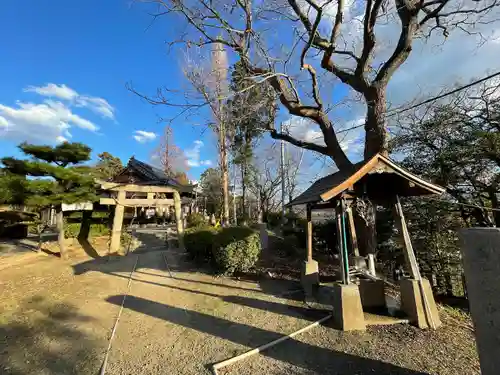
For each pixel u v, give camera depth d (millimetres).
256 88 7855
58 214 10336
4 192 8812
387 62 7977
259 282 7207
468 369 3234
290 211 23516
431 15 7867
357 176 4445
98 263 9570
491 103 7395
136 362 3584
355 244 7125
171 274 8125
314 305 5484
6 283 7125
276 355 3699
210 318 4977
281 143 21500
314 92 8438
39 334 4379
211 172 31250
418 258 8289
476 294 2430
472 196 7895
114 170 28500
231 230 8109
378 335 4164
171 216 26844
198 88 6285
